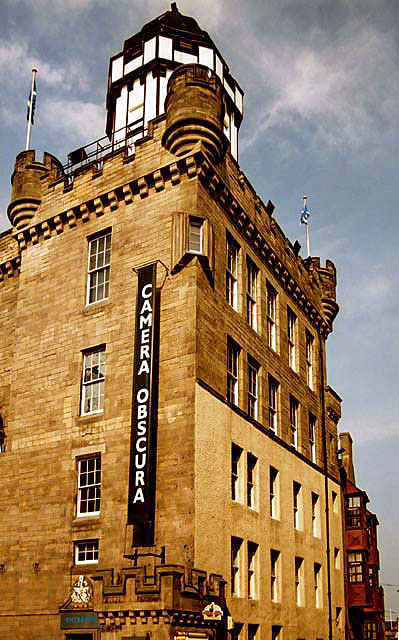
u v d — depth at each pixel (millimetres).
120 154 31797
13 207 34656
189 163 29094
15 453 30938
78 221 32656
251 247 34438
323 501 40906
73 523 27797
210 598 24281
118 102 39188
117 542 26156
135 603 22594
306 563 36094
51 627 26906
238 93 42875
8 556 29484
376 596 51438
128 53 39656
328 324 45812
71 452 28938
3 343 34938
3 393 33750
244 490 29391
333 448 45844
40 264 33531
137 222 30328
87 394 29719
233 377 30812
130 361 28438
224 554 26500
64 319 31484
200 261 28078
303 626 34250
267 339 35250
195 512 24766
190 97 29297
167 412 26422
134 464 25438
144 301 27594
